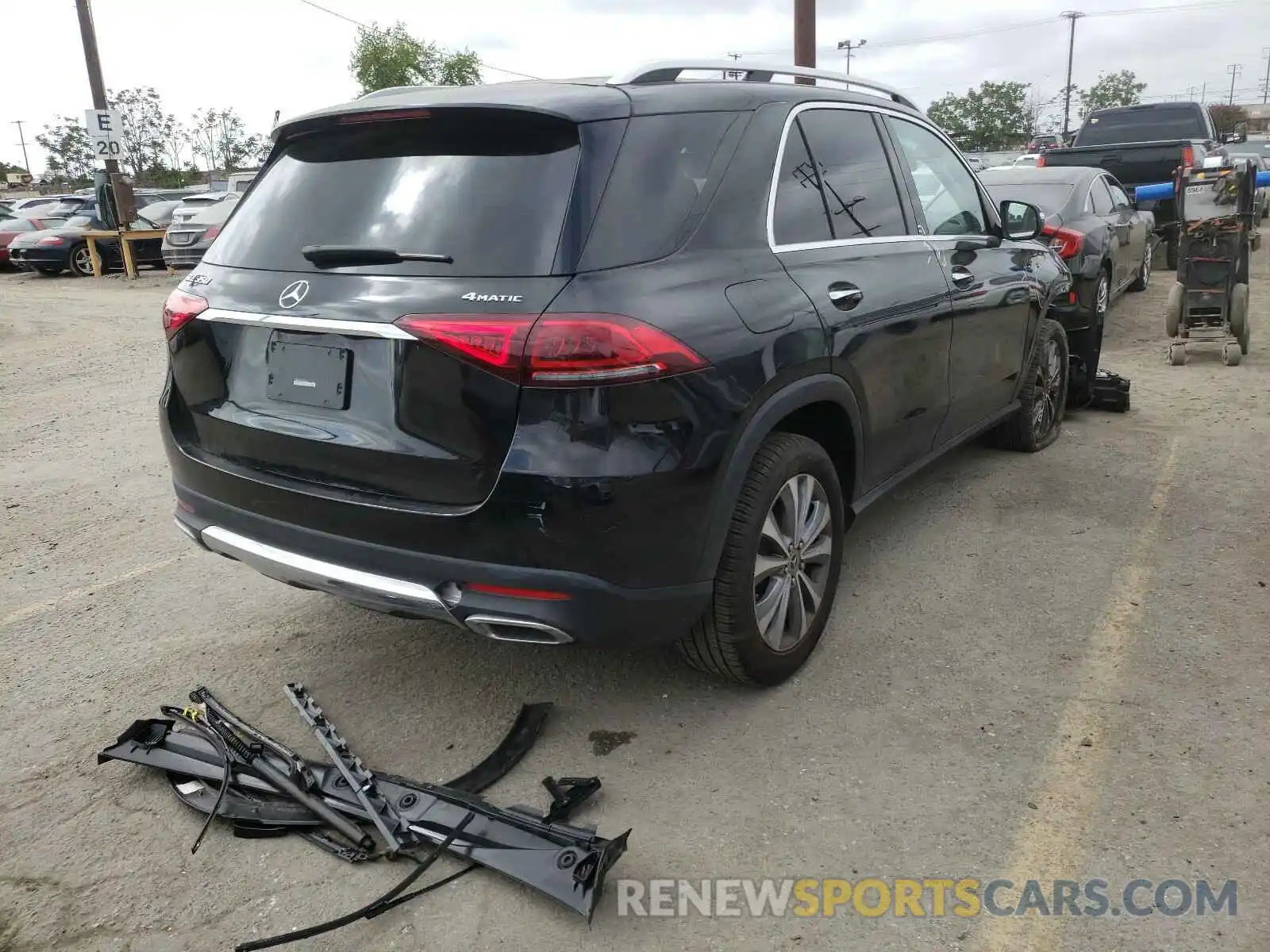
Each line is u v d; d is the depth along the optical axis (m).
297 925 2.37
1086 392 6.35
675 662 3.50
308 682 3.44
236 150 60.19
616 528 2.52
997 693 3.22
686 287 2.70
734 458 2.76
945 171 4.46
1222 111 58.91
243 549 3.00
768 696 3.26
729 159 3.03
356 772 2.81
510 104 2.70
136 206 22.81
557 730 3.12
